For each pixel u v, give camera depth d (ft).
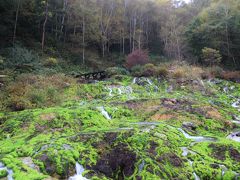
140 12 111.65
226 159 18.54
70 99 37.83
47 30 85.66
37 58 60.03
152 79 57.31
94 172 16.40
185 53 91.66
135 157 17.49
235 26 72.13
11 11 63.98
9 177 14.05
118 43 105.91
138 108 33.94
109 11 104.06
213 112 33.19
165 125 25.62
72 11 86.53
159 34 114.52
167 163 17.20
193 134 24.63
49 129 23.85
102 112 30.76
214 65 68.44
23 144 19.38
